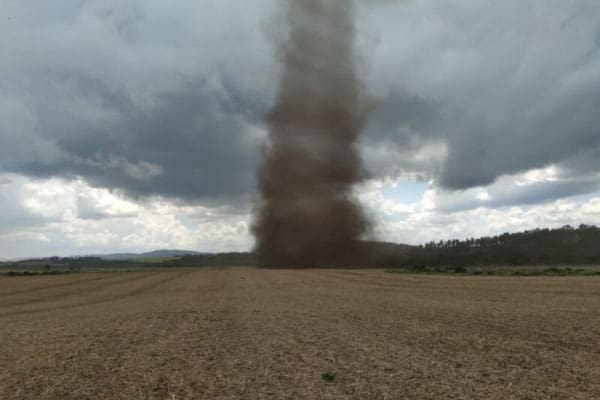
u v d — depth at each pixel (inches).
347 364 593.6
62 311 1515.7
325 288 2137.1
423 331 854.5
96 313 1382.9
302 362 611.2
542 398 439.8
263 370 572.7
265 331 895.7
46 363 659.4
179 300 1734.7
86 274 4475.9
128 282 3154.5
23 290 2618.1
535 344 711.1
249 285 2490.2
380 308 1258.0
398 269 4069.9
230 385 508.1
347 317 1082.7
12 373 602.2
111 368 609.9
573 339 743.7
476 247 6441.9
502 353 650.2
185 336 865.5
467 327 891.4
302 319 1063.6
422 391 469.1
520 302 1321.4
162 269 5674.2
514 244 6432.1
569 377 515.2
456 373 540.4
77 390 507.8
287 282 2645.2
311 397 457.7
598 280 2112.5
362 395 460.1
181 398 466.3
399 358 625.0
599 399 433.4
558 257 5689.0
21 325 1149.7
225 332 899.4
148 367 608.1
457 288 1926.7
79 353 728.3
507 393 457.4
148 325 1039.6
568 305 1216.8
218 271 4431.6
